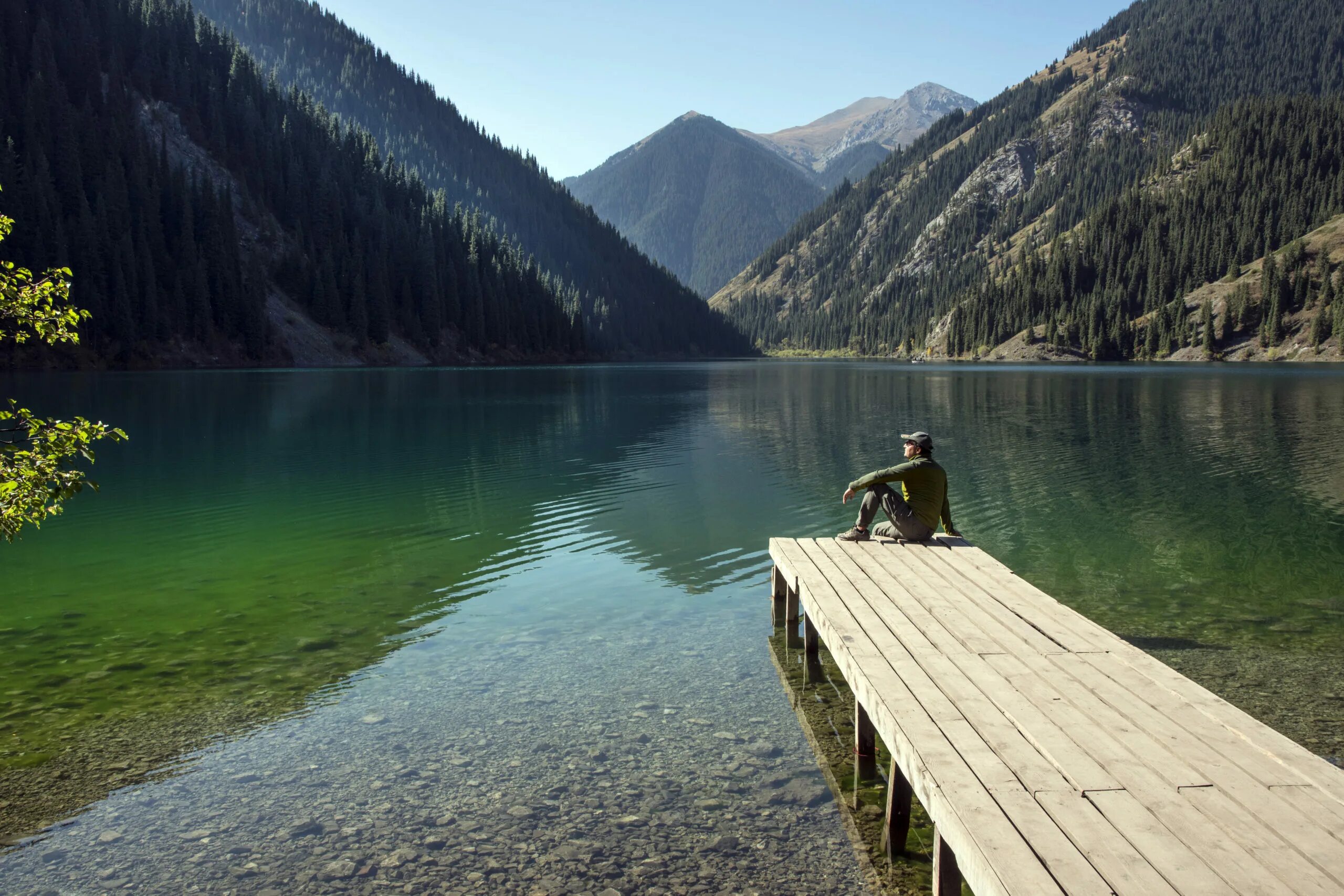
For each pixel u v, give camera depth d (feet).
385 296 475.72
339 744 23.77
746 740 23.81
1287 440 103.24
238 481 75.00
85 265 333.42
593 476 77.20
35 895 16.71
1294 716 24.81
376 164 618.44
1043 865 12.05
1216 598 38.47
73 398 173.78
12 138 379.76
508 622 35.53
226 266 392.27
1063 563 45.44
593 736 24.11
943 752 15.83
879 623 24.57
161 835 19.03
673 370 429.79
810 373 379.76
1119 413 145.89
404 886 16.94
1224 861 12.03
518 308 561.02
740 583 41.96
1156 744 15.99
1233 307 537.65
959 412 150.92
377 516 59.16
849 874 17.30
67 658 31.40
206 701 27.07
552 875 17.29
